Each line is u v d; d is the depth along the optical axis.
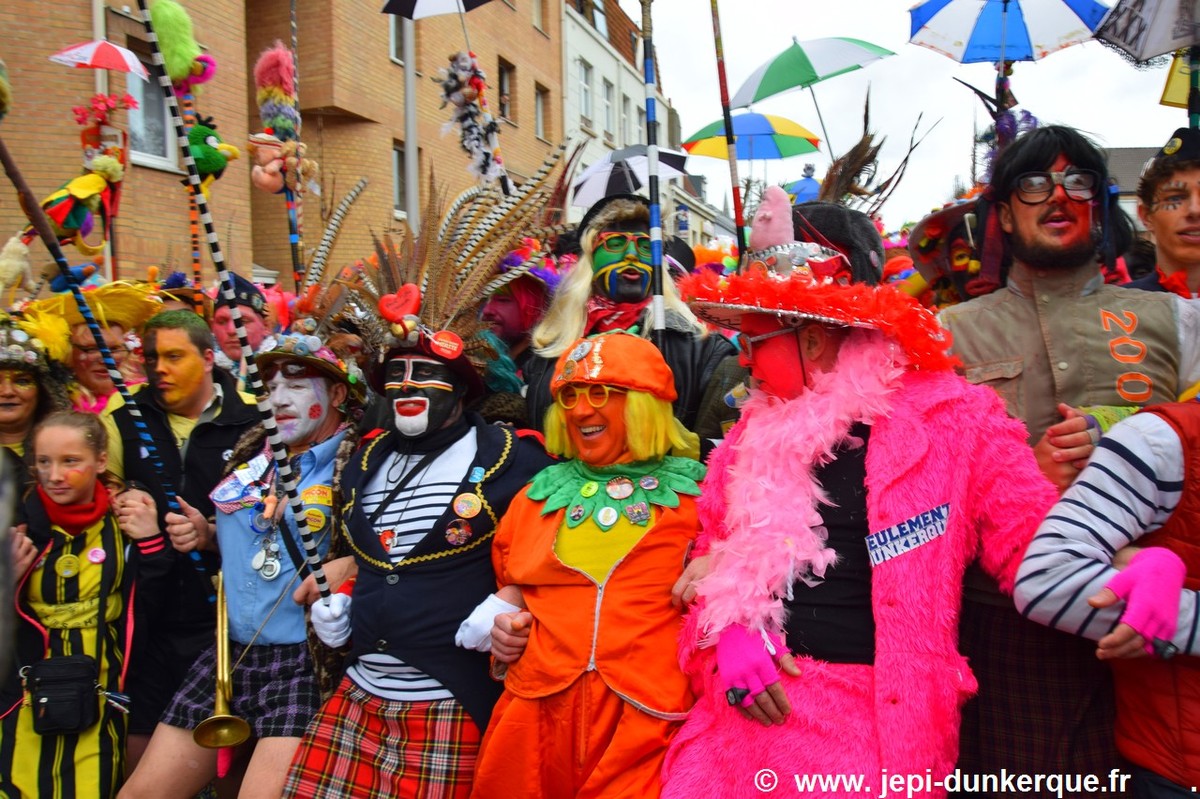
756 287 1.93
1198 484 1.67
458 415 2.54
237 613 2.55
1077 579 1.63
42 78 6.93
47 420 2.66
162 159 8.03
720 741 1.90
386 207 10.52
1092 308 2.18
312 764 2.26
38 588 2.63
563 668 2.08
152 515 2.75
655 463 2.26
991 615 2.03
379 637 2.30
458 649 2.31
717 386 2.77
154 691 2.87
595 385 2.20
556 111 14.92
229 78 8.45
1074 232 2.11
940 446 1.82
